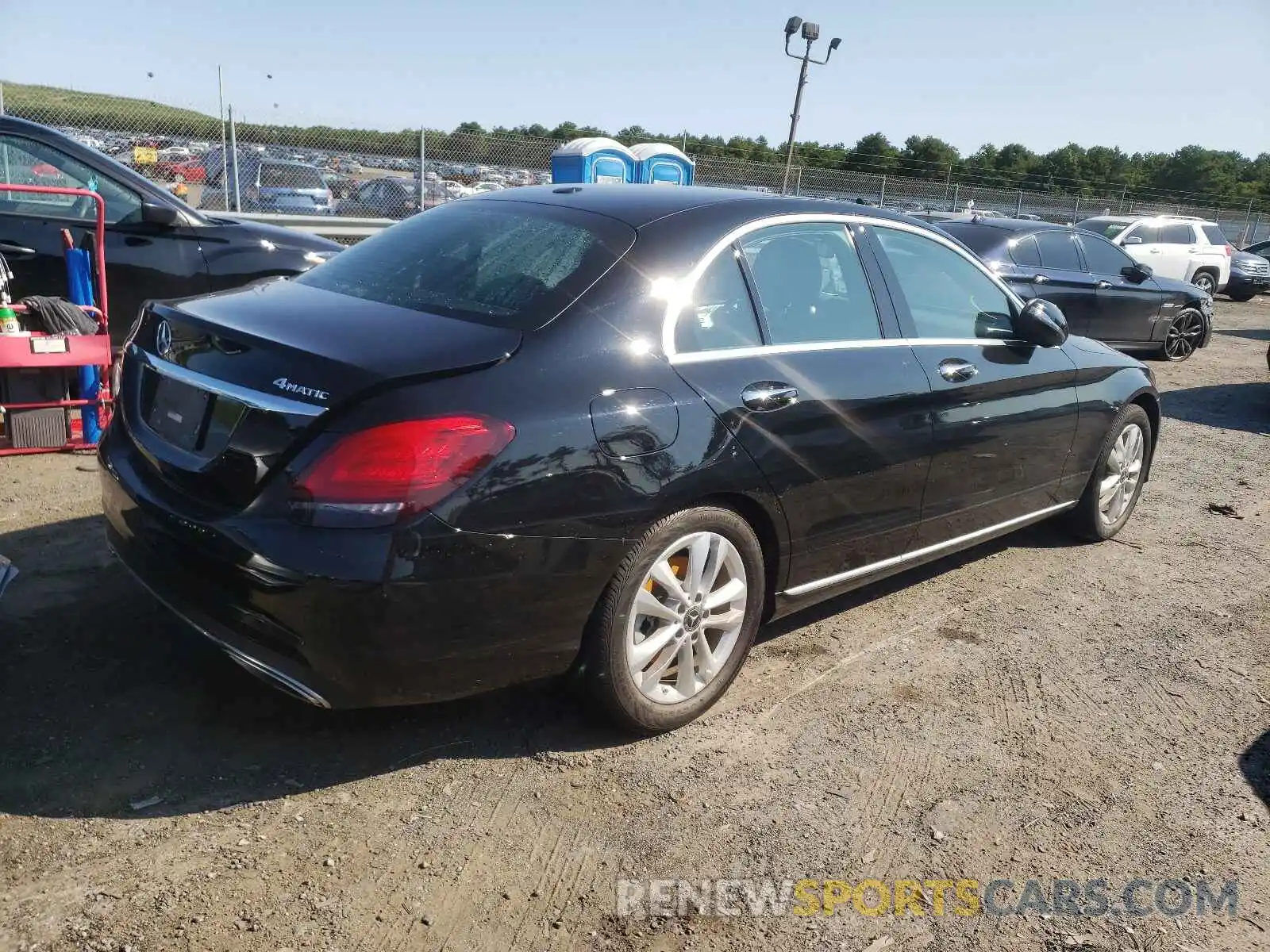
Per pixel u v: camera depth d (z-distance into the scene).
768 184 18.30
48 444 5.21
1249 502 6.30
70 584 3.78
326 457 2.46
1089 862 2.72
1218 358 12.95
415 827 2.63
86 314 5.26
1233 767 3.24
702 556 3.06
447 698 2.71
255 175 12.34
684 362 3.00
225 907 2.30
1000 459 4.20
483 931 2.30
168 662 3.30
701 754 3.08
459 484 2.50
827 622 4.11
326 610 2.45
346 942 2.23
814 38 20.03
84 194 5.14
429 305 2.96
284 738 2.96
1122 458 5.16
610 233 3.14
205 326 2.88
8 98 10.39
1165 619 4.38
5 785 2.63
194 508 2.67
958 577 4.72
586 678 2.93
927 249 4.09
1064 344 4.73
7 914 2.21
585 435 2.71
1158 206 29.48
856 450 3.45
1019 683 3.70
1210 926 2.50
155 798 2.64
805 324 3.45
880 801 2.91
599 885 2.48
